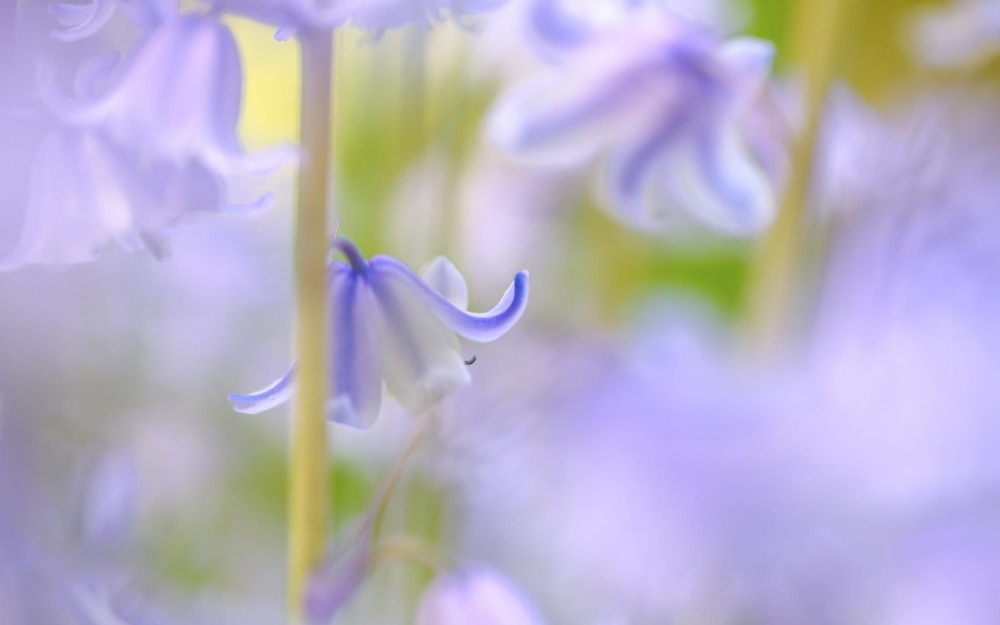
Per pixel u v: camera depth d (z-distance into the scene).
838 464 0.30
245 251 0.37
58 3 0.29
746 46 0.35
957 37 0.43
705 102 0.35
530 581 0.32
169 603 0.31
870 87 0.46
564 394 0.33
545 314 0.37
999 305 0.32
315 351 0.29
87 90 0.29
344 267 0.29
